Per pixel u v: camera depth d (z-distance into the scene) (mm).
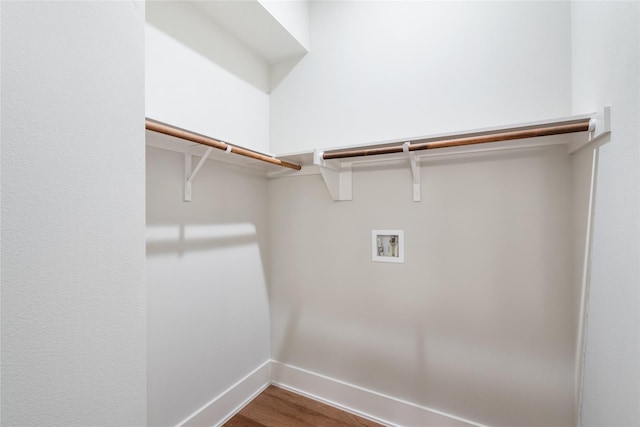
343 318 1878
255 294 2004
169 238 1439
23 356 467
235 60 1839
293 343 2049
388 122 1748
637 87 797
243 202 1916
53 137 502
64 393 512
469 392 1529
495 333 1476
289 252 2072
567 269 1331
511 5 1450
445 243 1592
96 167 562
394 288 1727
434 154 1581
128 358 610
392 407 1706
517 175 1434
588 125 1044
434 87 1624
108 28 588
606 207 985
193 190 1573
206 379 1621
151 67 1357
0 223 444
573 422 1316
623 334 858
